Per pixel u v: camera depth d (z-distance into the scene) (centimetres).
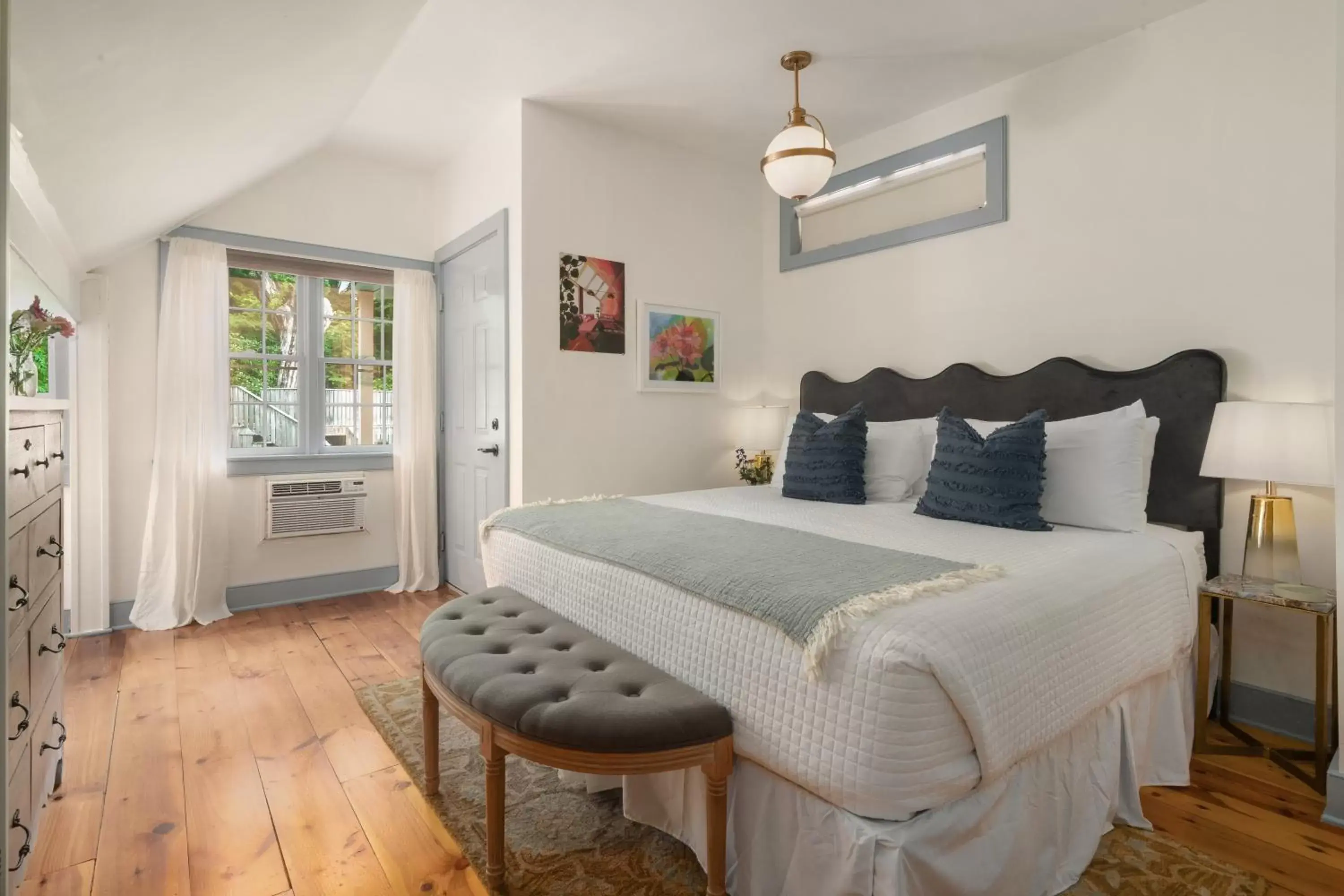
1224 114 246
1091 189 281
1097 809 167
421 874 160
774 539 196
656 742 135
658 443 381
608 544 196
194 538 341
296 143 320
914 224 350
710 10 255
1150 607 185
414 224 414
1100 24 265
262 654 301
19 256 172
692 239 392
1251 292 241
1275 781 202
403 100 327
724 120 351
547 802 189
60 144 171
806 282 399
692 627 157
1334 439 202
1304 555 231
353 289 406
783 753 135
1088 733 166
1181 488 250
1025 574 164
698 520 231
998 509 231
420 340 407
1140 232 268
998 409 304
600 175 355
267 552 374
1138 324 269
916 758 122
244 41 179
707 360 399
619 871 161
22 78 132
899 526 230
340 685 268
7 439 95
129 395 335
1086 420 244
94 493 323
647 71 301
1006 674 135
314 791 195
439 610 207
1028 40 275
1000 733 131
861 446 294
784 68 298
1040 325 298
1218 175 248
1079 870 158
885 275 359
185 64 172
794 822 140
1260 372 239
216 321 349
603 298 357
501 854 153
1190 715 216
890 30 269
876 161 362
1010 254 308
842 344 381
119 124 182
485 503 371
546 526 225
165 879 157
